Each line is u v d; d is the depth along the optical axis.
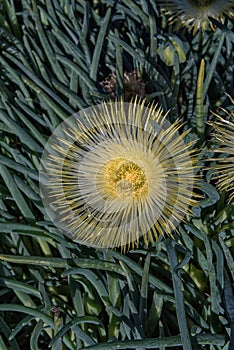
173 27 0.43
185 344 0.32
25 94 0.40
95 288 0.36
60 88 0.39
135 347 0.32
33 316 0.34
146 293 0.33
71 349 0.35
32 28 0.43
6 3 0.42
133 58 0.42
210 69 0.38
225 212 0.36
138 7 0.42
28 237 0.38
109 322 0.35
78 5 0.43
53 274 0.37
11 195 0.38
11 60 0.41
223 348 0.33
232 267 0.33
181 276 0.36
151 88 0.40
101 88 0.40
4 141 0.39
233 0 0.41
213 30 0.42
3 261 0.37
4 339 0.36
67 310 0.36
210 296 0.34
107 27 0.43
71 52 0.40
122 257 0.34
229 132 0.35
